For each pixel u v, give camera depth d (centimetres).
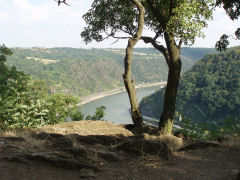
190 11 616
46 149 329
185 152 398
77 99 1839
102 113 1129
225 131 538
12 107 518
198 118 11250
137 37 672
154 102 13662
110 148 374
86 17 900
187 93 12438
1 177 230
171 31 646
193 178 285
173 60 657
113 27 895
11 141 349
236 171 296
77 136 411
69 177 260
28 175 245
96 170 286
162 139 429
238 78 11400
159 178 283
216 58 14150
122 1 823
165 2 707
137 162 329
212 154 377
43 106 572
